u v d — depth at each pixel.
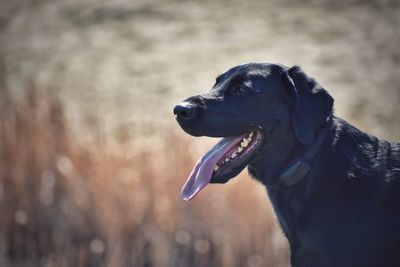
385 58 13.48
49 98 8.67
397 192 4.79
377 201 4.79
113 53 14.21
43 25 15.59
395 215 4.75
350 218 4.80
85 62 13.95
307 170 4.89
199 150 8.38
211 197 8.06
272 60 13.53
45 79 13.35
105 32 15.03
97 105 12.07
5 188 8.41
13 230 8.34
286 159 4.99
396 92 12.37
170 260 8.00
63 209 8.25
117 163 8.31
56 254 8.20
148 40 14.56
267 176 5.06
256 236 7.96
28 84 9.03
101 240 8.13
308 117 4.83
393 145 5.04
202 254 7.98
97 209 8.17
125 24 15.26
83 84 13.05
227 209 8.02
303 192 4.91
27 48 14.71
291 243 5.01
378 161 4.92
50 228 8.27
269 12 15.41
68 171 8.31
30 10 16.28
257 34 14.49
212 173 5.00
